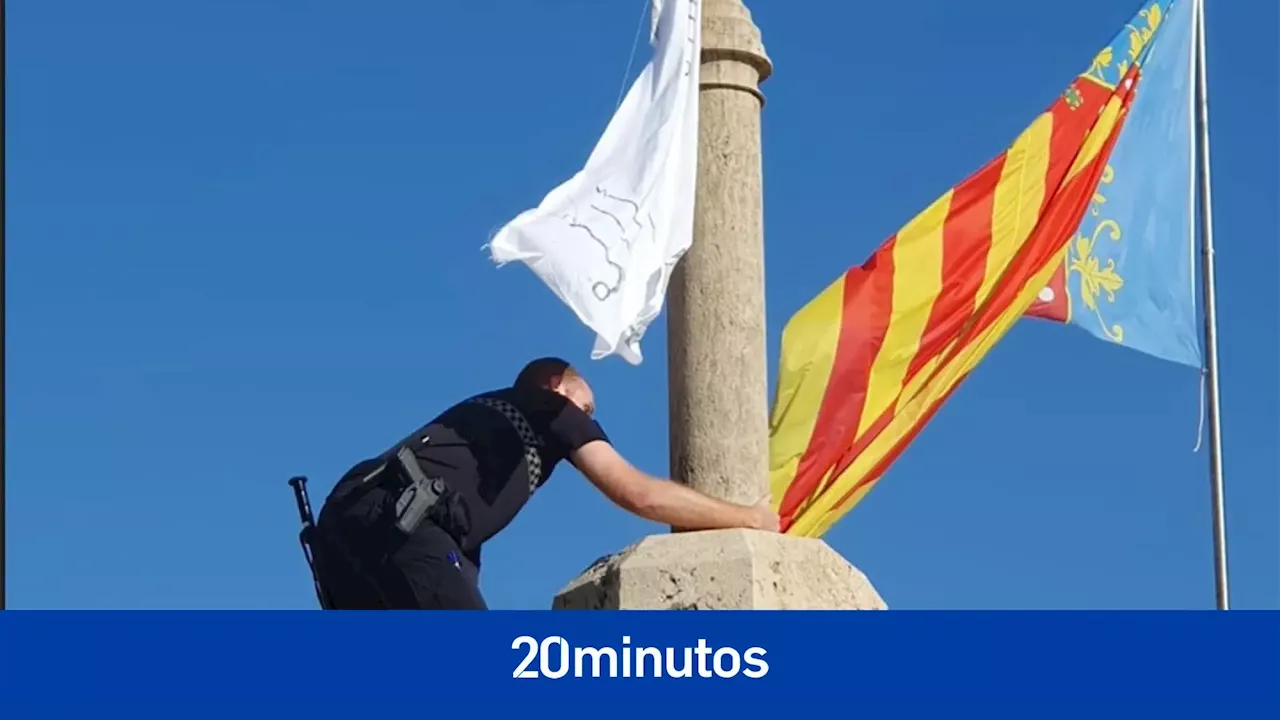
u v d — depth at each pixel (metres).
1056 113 11.37
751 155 7.87
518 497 7.01
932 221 10.77
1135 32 12.23
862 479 10.46
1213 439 12.19
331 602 6.99
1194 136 12.62
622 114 7.51
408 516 6.81
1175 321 12.48
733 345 7.64
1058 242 11.21
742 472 7.53
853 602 7.29
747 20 8.03
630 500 7.13
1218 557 11.96
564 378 7.28
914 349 10.51
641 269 7.24
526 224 7.16
